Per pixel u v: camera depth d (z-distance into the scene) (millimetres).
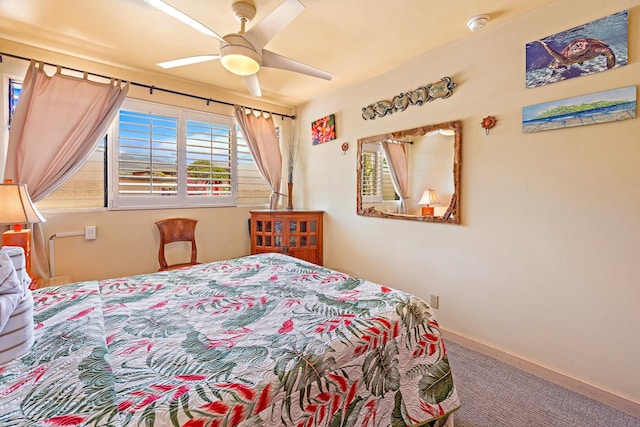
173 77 2961
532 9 1878
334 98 3365
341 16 1950
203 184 3227
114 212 2717
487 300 2166
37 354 937
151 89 2871
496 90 2068
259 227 3350
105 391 771
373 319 1239
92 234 2609
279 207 3877
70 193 2570
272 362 935
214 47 2336
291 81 3082
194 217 3180
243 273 1898
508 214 2039
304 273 1895
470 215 2240
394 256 2805
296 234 3352
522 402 1688
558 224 1830
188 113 3115
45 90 2311
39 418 674
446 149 2352
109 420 674
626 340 1613
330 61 2600
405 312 1346
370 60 2588
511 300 2043
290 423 870
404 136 2641
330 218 3488
